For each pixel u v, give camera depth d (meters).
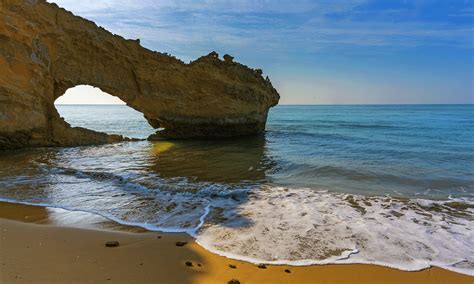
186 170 11.09
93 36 17.95
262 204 7.29
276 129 30.88
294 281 4.04
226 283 3.89
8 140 14.48
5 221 5.91
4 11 13.80
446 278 4.26
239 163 12.53
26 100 14.76
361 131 27.89
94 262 4.27
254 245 5.05
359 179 9.98
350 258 4.72
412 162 12.70
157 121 21.61
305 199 7.73
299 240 5.29
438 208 7.23
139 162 12.61
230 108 21.77
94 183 9.07
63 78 17.36
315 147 17.20
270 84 25.03
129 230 5.57
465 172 10.95
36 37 15.50
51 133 16.75
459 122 40.12
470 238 5.57
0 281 3.62
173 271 4.12
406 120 45.75
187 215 6.43
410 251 5.01
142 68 19.77
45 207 6.86
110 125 37.53
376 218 6.48
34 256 4.37
